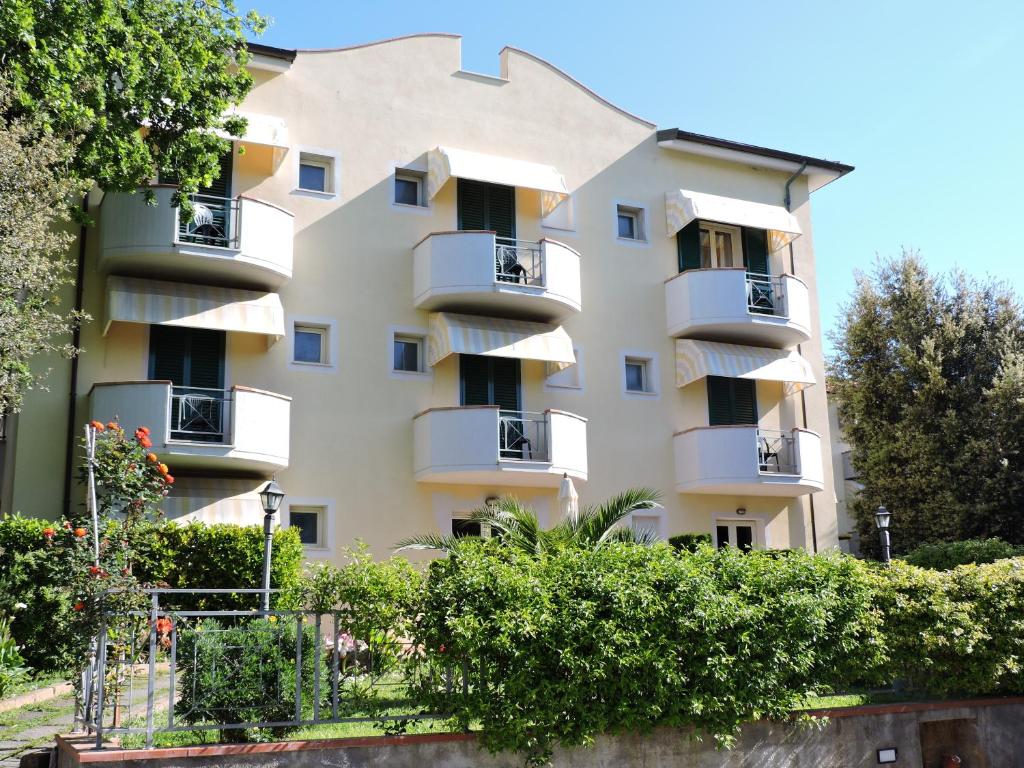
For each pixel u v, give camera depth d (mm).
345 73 24359
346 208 23781
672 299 26922
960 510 31797
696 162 28344
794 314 27078
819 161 29219
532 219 25875
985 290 35000
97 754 9281
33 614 16500
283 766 9812
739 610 11617
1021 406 31438
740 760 11914
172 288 21297
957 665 13797
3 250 15211
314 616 11289
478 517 17547
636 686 10984
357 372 23188
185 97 19344
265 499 14047
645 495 16938
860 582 12938
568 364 25406
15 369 16547
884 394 35250
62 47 17234
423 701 10633
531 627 10531
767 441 27438
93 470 11641
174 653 9852
